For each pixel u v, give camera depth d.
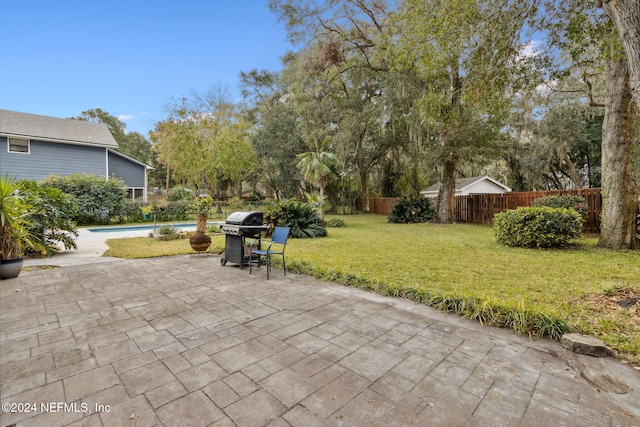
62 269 5.25
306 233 9.55
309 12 12.59
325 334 2.67
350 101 15.22
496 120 11.51
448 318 3.04
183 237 9.84
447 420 1.60
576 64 6.45
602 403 1.74
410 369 2.10
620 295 3.56
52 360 2.21
